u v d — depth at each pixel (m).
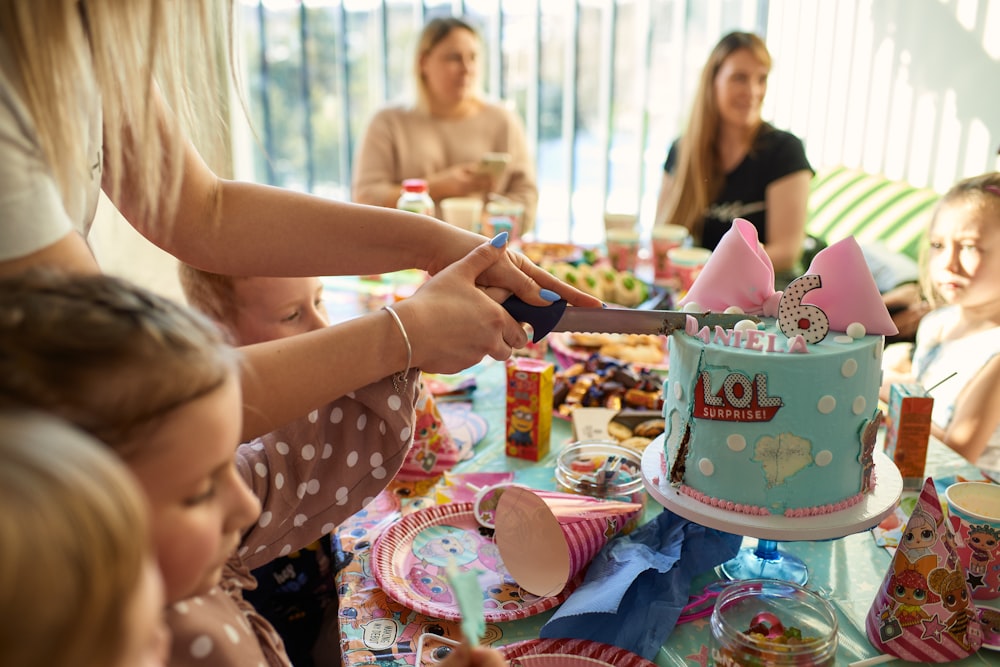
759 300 1.08
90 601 0.29
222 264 0.99
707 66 2.73
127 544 0.31
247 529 0.89
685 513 0.99
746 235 1.12
